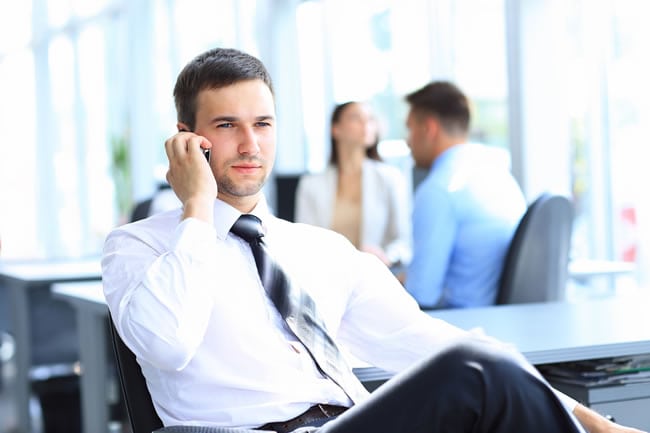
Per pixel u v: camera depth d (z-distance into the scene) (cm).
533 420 177
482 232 396
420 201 401
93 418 474
